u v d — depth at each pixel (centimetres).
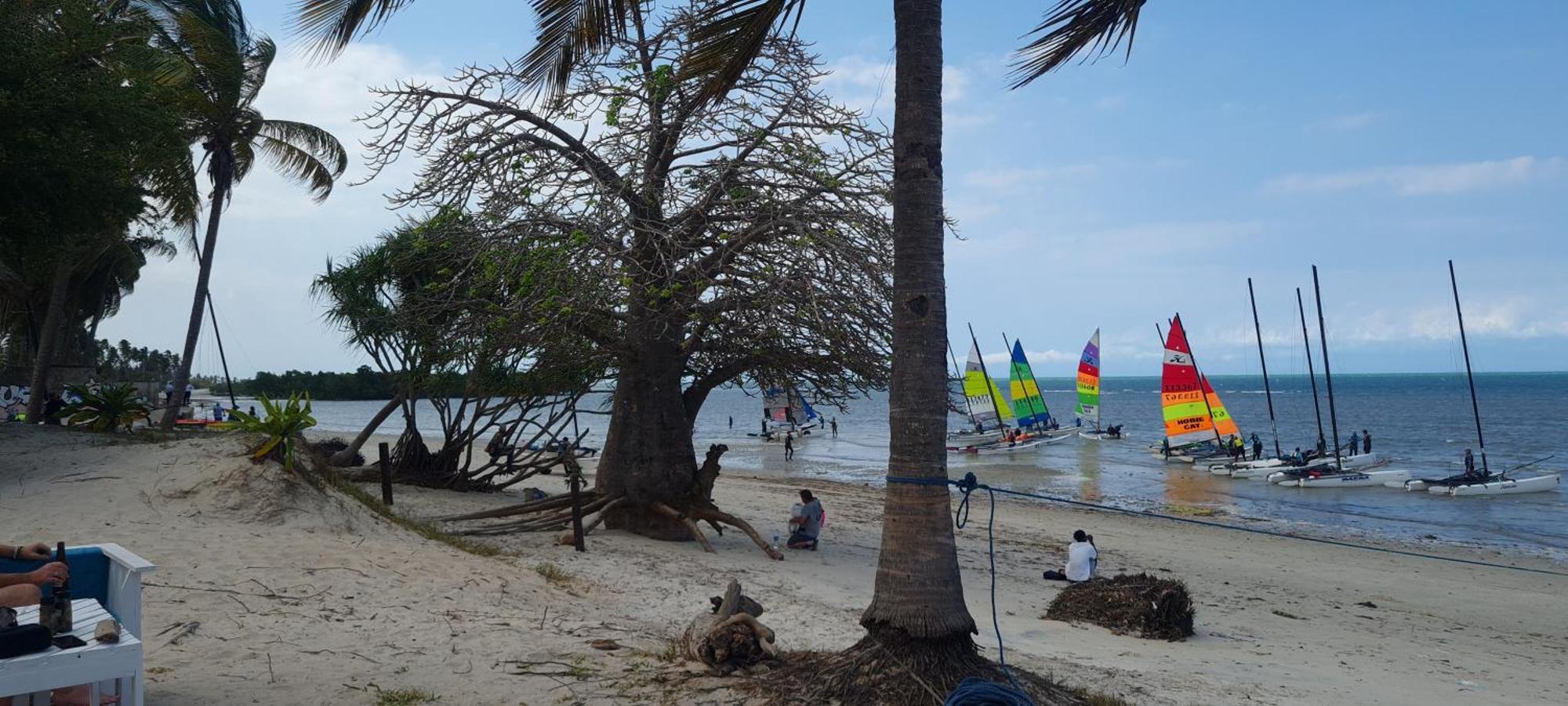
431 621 741
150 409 1681
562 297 1302
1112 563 1877
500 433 2008
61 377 3619
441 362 1677
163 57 1975
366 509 1112
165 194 2222
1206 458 4941
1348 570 1958
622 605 957
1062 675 769
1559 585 1864
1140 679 806
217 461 1046
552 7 766
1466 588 1806
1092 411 6688
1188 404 4950
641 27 1323
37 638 351
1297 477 3959
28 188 1331
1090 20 729
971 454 5441
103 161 1421
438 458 1980
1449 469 4644
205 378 10006
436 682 593
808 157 1359
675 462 1514
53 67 1338
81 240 1973
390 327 1775
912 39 615
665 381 1510
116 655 364
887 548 610
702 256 1410
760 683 622
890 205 1388
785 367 1544
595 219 1334
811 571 1380
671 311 1370
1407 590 1750
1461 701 908
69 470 1085
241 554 836
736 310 1400
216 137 2238
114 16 1855
